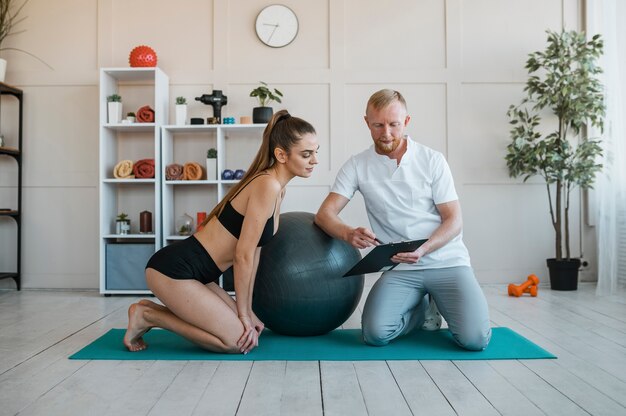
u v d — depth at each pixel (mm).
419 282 2320
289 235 2361
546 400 1636
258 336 2311
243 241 2066
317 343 2328
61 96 4203
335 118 4180
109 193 4008
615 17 3717
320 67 4195
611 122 3715
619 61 3713
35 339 2479
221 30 4195
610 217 3629
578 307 3215
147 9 4195
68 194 4207
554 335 2500
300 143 2086
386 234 2441
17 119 4207
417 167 2379
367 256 2021
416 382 1811
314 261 2309
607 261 3643
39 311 3227
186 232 3949
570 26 4199
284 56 4191
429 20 4203
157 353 2178
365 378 1854
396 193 2383
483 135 4199
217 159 3920
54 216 4207
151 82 4195
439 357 2098
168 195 4004
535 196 4191
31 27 4207
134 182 4008
